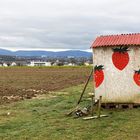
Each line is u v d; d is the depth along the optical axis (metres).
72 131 15.72
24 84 45.06
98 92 21.81
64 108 22.64
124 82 21.17
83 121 17.80
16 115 20.62
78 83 45.81
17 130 16.56
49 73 76.38
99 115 18.44
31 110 22.28
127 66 21.08
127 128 15.59
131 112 19.36
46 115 20.23
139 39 21.17
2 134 15.84
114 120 17.45
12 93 33.25
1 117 20.09
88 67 110.56
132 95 21.03
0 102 26.52
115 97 21.36
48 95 31.19
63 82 48.34
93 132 15.33
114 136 14.49
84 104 23.39
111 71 21.42
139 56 20.84
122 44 20.97
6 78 58.38
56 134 15.33
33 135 15.37
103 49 21.56
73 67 111.31
